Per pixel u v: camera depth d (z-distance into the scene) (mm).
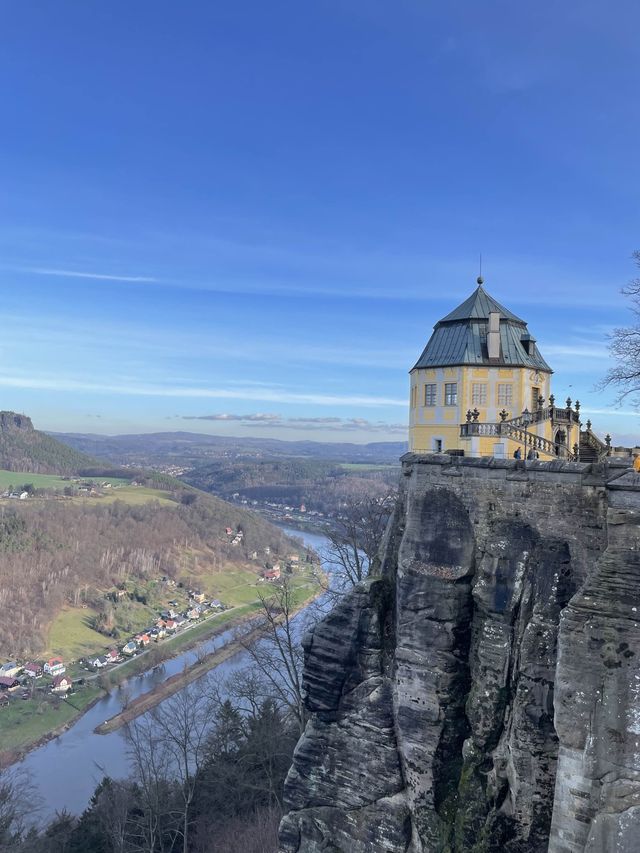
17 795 61125
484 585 24703
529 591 23469
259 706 61812
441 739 24656
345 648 27625
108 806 48531
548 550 23156
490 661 23875
